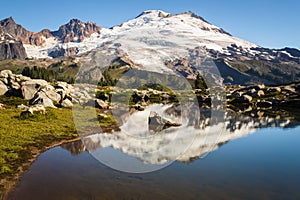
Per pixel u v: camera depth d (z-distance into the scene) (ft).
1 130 58.59
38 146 51.16
